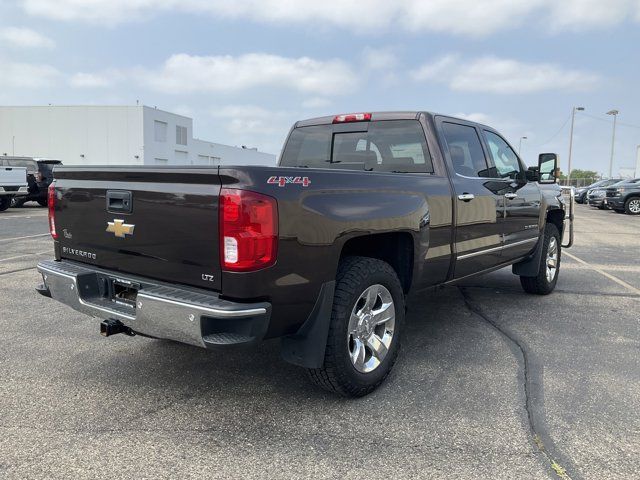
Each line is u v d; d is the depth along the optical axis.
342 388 3.39
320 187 3.15
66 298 3.63
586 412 3.34
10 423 3.16
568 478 2.63
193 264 2.99
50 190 3.93
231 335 2.85
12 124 52.31
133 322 3.14
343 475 2.65
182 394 3.59
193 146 59.28
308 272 3.06
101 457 2.79
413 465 2.74
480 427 3.14
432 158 4.43
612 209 25.78
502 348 4.54
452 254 4.40
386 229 3.57
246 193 2.78
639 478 2.63
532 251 6.16
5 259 8.70
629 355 4.39
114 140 50.53
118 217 3.35
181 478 2.61
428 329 5.09
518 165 5.99
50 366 4.07
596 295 6.64
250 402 3.47
